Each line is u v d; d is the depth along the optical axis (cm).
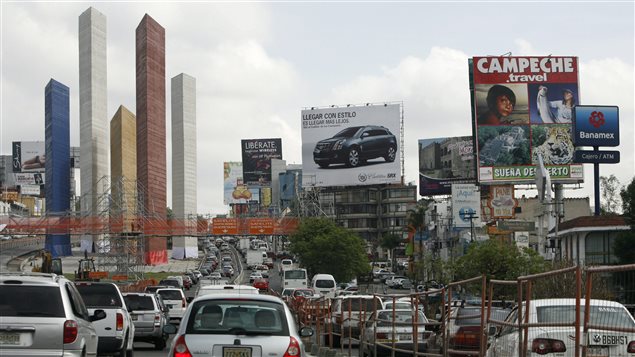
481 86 7875
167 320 3472
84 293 2262
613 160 6700
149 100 11019
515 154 7862
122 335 2202
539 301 1304
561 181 7812
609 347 1108
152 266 12062
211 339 1186
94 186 9925
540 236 8794
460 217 9550
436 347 2077
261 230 9581
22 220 9025
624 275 1018
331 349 2809
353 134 12525
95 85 10806
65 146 10788
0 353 1409
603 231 6619
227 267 12669
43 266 6694
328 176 12569
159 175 11238
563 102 7881
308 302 4034
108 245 9962
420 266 9412
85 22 10800
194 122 12925
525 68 7900
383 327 2392
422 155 14000
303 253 10231
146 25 11031
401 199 16438
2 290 1447
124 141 11781
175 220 9650
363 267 10394
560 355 1212
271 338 1197
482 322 1457
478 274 5334
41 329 1421
